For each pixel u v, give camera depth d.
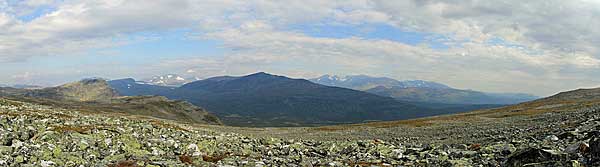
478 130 55.84
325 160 25.70
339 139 55.59
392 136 58.19
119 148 23.62
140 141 26.69
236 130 86.69
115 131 30.09
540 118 68.38
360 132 71.12
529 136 37.03
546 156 21.00
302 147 32.66
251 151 28.84
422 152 29.47
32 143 22.16
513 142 32.59
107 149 23.00
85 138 24.94
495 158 25.12
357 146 33.50
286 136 64.50
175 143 27.11
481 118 93.19
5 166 17.30
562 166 19.31
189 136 33.44
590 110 65.44
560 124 47.44
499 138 40.16
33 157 18.92
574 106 109.31
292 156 27.14
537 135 37.22
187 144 27.72
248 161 23.12
